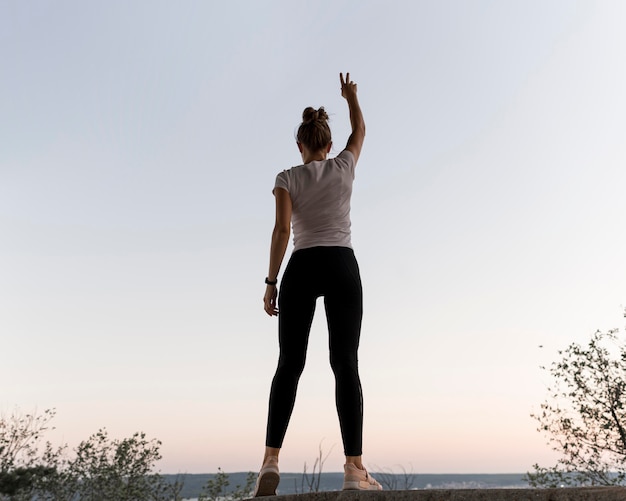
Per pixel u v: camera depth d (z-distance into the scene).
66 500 10.28
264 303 2.70
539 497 1.80
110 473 10.51
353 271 2.53
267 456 2.36
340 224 2.59
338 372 2.42
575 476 8.51
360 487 2.28
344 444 2.35
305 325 2.49
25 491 9.49
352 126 2.94
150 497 10.10
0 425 9.66
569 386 8.84
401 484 5.84
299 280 2.51
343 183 2.63
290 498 2.15
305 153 2.82
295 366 2.46
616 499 1.67
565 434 8.73
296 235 2.62
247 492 9.82
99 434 10.88
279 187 2.62
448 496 1.90
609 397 8.49
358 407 2.38
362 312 2.55
